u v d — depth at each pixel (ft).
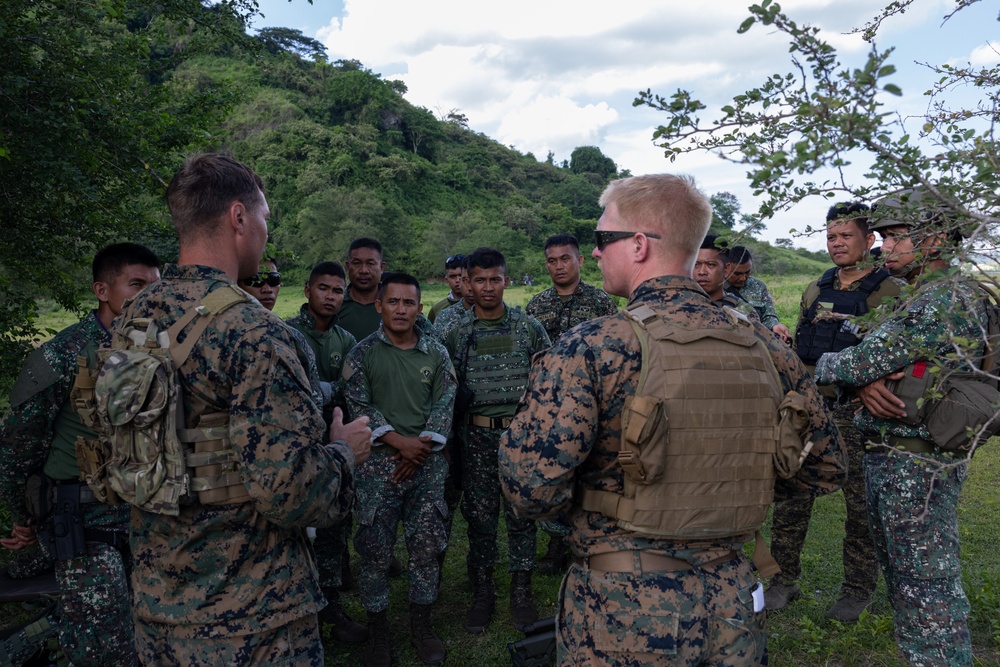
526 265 328.90
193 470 5.35
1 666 8.14
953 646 7.83
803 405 5.39
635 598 5.10
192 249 5.89
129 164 14.92
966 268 5.05
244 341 5.33
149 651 5.60
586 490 5.45
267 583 5.58
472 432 11.75
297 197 360.69
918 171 4.69
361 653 10.96
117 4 14.74
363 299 15.14
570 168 605.31
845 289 11.46
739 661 5.20
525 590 11.78
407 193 415.64
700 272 12.38
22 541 8.77
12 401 8.00
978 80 5.65
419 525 10.76
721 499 5.15
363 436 6.43
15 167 13.75
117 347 5.54
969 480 18.01
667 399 5.07
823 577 12.85
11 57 13.48
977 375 7.52
